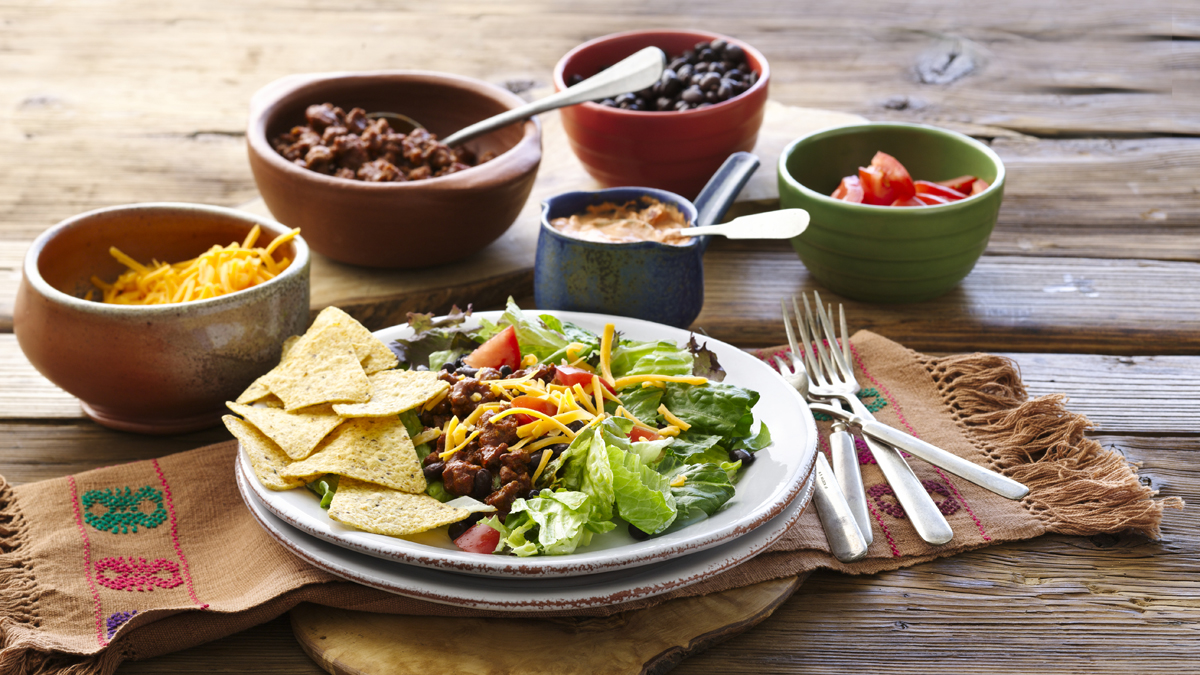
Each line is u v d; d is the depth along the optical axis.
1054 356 1.48
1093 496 1.33
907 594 1.29
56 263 1.40
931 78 1.93
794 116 1.78
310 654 1.25
